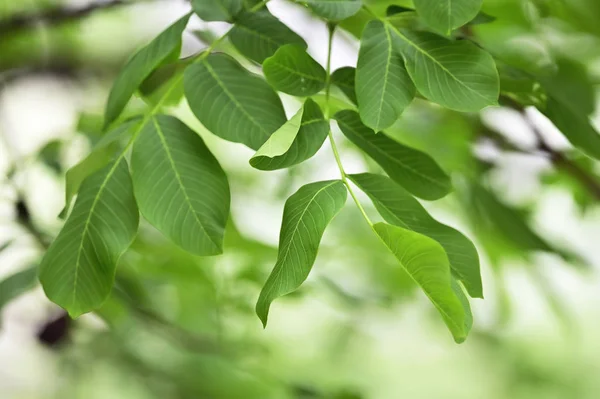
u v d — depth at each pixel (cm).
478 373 413
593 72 164
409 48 121
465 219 200
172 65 131
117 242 125
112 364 218
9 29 210
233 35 128
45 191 198
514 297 298
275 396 205
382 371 446
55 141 177
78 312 123
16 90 247
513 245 174
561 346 369
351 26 133
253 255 178
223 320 203
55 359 229
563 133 130
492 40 154
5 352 264
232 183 229
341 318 262
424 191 125
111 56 259
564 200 211
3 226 173
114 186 126
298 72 122
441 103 119
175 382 207
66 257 124
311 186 118
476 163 173
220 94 125
